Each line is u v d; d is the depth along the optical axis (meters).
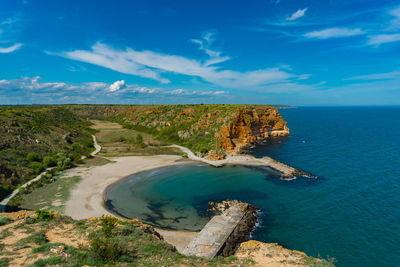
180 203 42.53
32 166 54.72
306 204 40.03
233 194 46.34
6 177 44.50
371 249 27.23
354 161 65.88
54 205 38.34
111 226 17.45
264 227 33.41
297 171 57.94
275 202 41.75
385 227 31.56
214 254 26.08
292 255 20.95
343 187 46.72
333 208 37.81
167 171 62.75
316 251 27.44
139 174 59.69
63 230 18.53
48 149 68.81
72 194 43.59
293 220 34.94
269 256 20.88
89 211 37.41
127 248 16.31
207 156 77.12
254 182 52.84
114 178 55.59
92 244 14.38
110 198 44.19
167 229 33.12
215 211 39.25
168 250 18.20
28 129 76.25
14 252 13.46
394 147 83.62
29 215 20.67
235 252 26.64
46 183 48.56
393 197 40.78
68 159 62.97
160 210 39.66
